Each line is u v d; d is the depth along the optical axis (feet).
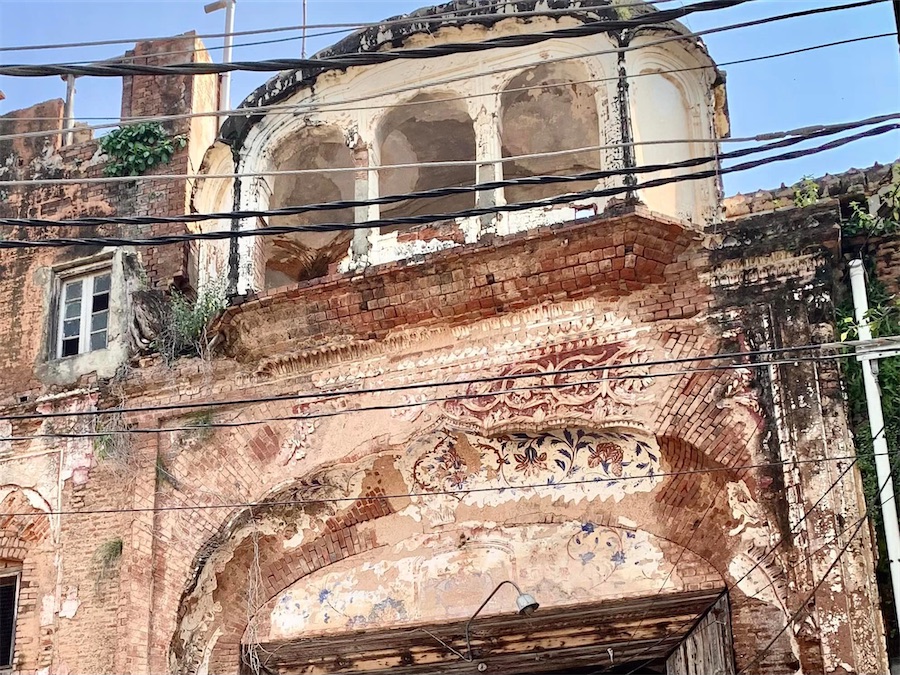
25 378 48.11
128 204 51.19
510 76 44.65
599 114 42.60
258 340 43.55
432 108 46.96
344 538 42.22
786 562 35.83
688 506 38.29
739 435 37.40
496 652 40.70
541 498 40.16
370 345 42.52
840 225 39.34
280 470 42.22
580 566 39.06
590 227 39.24
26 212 52.39
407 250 43.32
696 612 37.88
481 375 40.65
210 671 41.91
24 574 43.98
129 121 28.86
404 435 40.93
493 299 40.86
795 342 37.93
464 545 40.65
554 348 40.16
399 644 41.09
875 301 38.73
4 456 46.47
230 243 46.44
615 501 39.29
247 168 47.21
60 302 49.90
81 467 45.03
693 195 43.24
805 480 36.22
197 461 43.34
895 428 36.47
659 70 44.01
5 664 43.37
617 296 40.04
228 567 42.68
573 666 40.78
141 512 42.96
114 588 42.32
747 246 39.47
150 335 46.80
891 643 34.40
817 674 34.27
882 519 35.45
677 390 38.52
